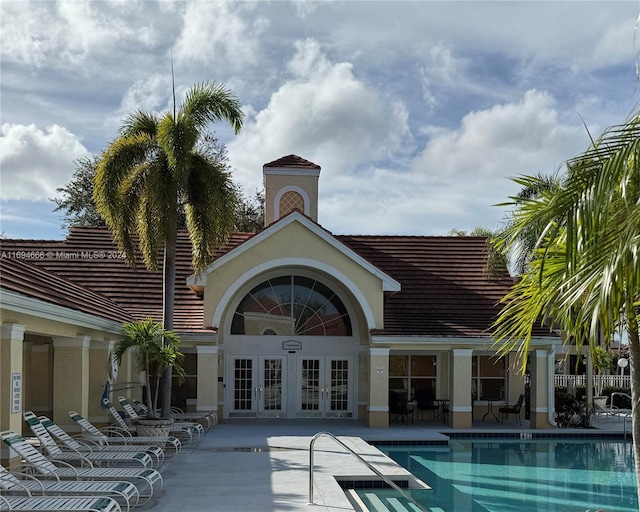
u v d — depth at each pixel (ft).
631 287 22.30
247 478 47.32
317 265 83.35
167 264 68.28
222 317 88.33
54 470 40.52
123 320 68.59
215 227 67.97
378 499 46.47
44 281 52.29
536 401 82.48
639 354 25.55
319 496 41.68
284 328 89.15
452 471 57.72
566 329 28.12
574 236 22.72
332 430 77.92
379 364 81.92
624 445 74.23
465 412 81.76
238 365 88.63
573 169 23.03
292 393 88.84
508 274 94.38
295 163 100.53
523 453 68.03
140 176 67.56
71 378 57.98
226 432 74.43
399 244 100.48
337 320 89.66
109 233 96.99
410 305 89.61
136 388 81.00
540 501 46.32
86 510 31.99
